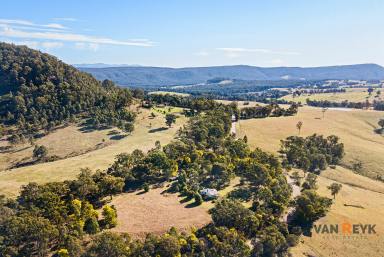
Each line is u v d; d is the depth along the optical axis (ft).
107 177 328.49
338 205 382.01
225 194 356.18
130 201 324.39
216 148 485.97
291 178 449.89
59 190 302.04
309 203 332.39
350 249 298.76
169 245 237.66
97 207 311.27
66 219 267.80
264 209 321.11
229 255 254.27
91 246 232.53
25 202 290.35
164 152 423.23
